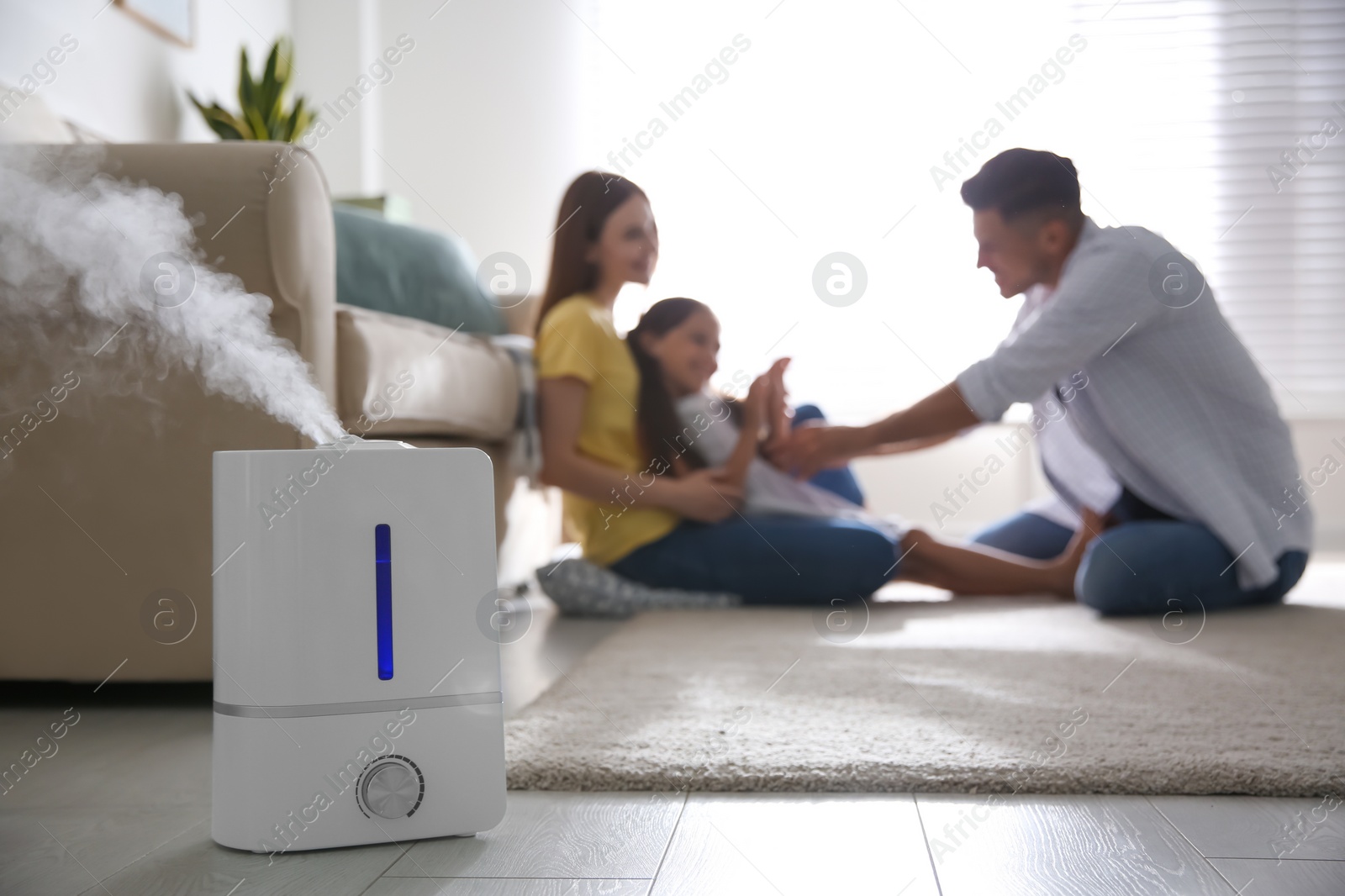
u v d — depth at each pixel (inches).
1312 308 131.6
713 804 34.1
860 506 94.7
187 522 50.1
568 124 135.6
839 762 36.4
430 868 29.2
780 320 129.1
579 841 31.0
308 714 30.5
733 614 76.4
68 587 50.7
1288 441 75.9
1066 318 71.1
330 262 53.7
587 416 81.8
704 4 134.0
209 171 50.6
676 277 130.8
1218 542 72.5
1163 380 73.7
